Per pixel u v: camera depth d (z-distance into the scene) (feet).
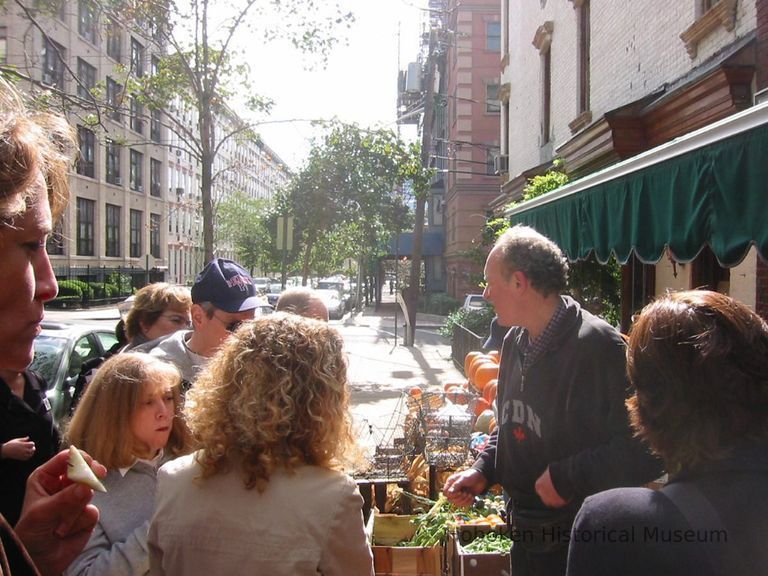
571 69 43.39
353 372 46.44
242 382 6.04
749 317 4.86
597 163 33.01
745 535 4.19
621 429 8.20
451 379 43.16
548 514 8.96
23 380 9.81
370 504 15.28
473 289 111.34
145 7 38.40
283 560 5.57
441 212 143.54
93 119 40.11
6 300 4.13
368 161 80.38
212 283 10.99
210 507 5.81
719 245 11.78
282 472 5.93
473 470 10.21
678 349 4.69
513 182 53.16
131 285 133.49
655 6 29.81
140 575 7.01
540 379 8.97
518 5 60.54
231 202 164.86
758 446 4.49
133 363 8.29
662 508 4.43
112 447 7.91
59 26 79.25
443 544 12.23
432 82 63.21
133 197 141.79
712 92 22.08
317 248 110.83
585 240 19.29
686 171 13.03
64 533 5.27
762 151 10.57
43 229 4.25
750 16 21.72
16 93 4.27
